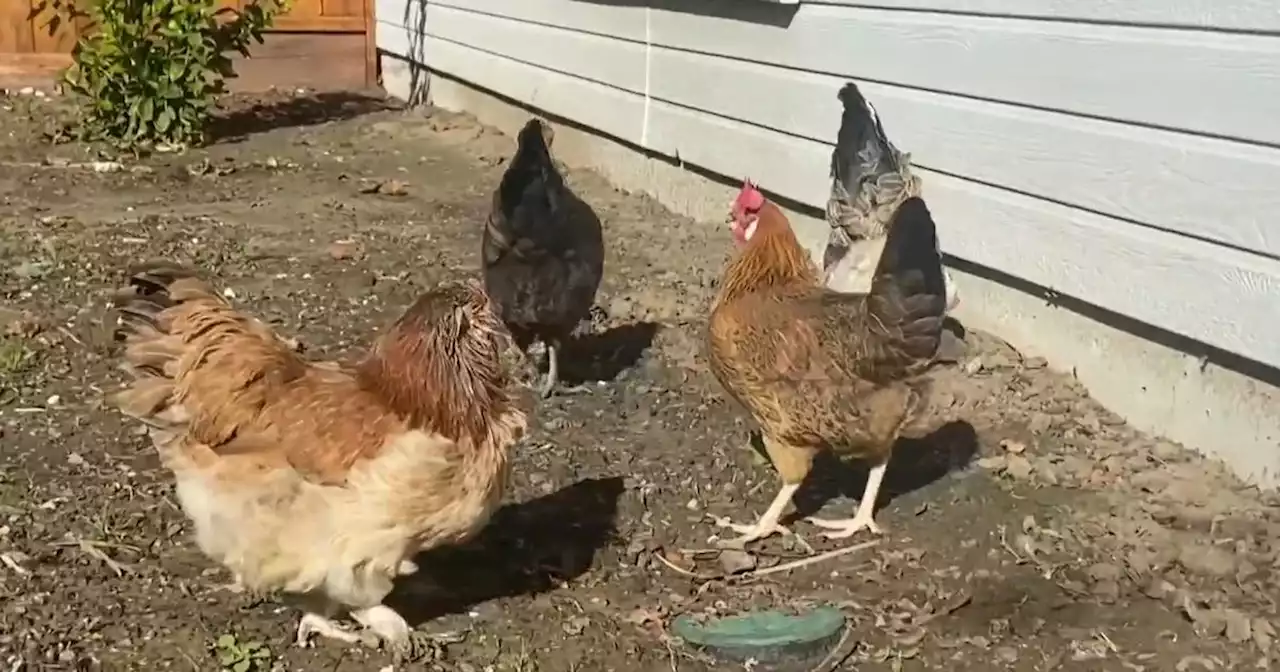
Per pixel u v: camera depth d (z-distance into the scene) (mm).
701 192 3336
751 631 1456
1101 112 2018
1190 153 1863
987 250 2307
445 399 1318
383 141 4500
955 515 1778
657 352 2393
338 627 1456
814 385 1627
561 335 2160
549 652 1439
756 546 1701
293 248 3047
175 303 1392
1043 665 1422
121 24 4062
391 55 5539
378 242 3129
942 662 1430
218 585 1558
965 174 2338
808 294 1705
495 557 1651
